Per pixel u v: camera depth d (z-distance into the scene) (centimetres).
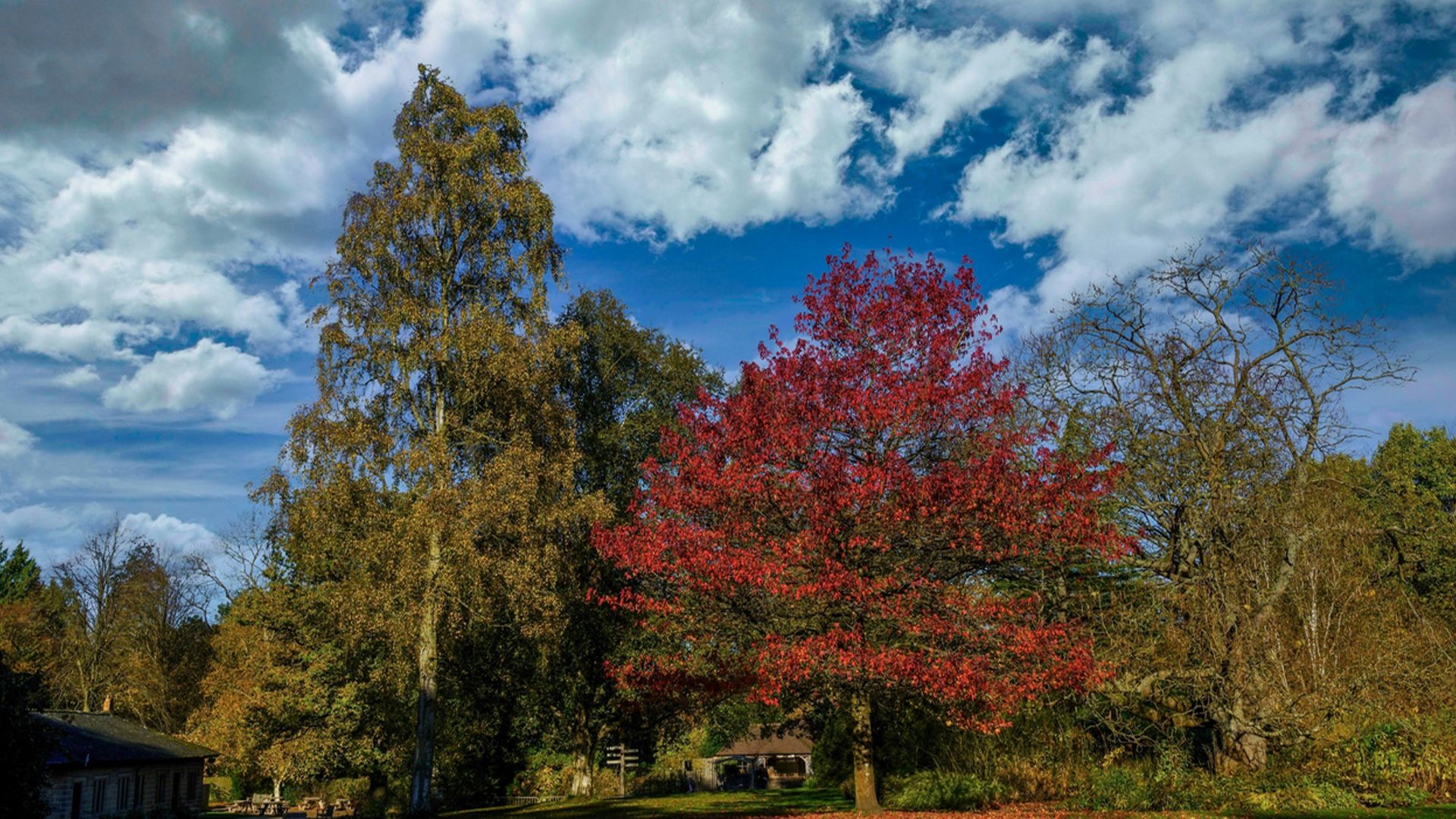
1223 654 2020
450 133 2869
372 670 3709
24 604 5528
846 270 1938
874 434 1758
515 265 2791
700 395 1970
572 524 2748
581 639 3198
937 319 1891
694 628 1903
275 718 3972
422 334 2702
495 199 2766
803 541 1678
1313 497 2195
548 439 2730
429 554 2478
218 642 5031
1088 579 2367
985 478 1666
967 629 1708
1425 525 2509
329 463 2528
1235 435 2300
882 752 2623
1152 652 2120
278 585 4172
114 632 5300
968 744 2352
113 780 3538
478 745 3853
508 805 3431
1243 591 2120
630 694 3064
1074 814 1842
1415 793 1866
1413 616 2248
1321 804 1856
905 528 1694
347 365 2677
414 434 2734
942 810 1983
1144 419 2406
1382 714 1958
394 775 4038
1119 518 2369
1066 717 2264
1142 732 2261
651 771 4384
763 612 1825
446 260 2778
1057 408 2606
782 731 4191
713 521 1839
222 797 5488
